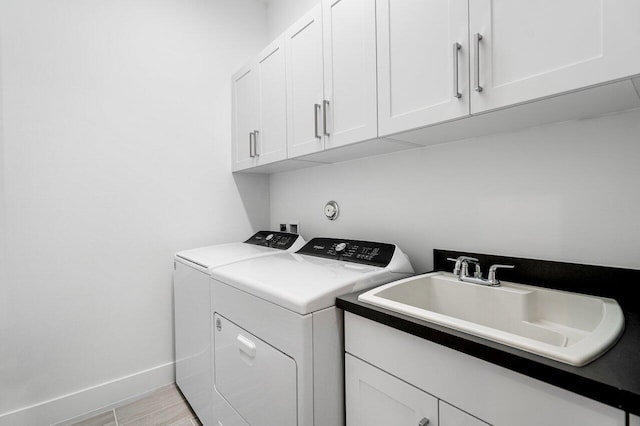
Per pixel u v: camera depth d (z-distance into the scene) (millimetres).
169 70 2012
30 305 1581
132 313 1882
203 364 1539
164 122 1992
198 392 1609
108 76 1794
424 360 800
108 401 1786
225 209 2254
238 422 1249
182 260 1776
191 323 1669
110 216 1806
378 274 1243
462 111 939
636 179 911
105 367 1793
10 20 1523
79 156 1708
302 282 1117
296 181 2197
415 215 1479
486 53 881
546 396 598
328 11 1411
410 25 1079
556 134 1052
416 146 1432
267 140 1861
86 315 1735
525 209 1130
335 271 1285
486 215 1234
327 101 1422
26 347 1571
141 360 1913
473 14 904
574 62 733
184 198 2074
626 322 776
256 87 1948
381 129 1188
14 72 1532
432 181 1407
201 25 2141
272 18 2404
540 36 785
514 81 831
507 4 840
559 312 984
